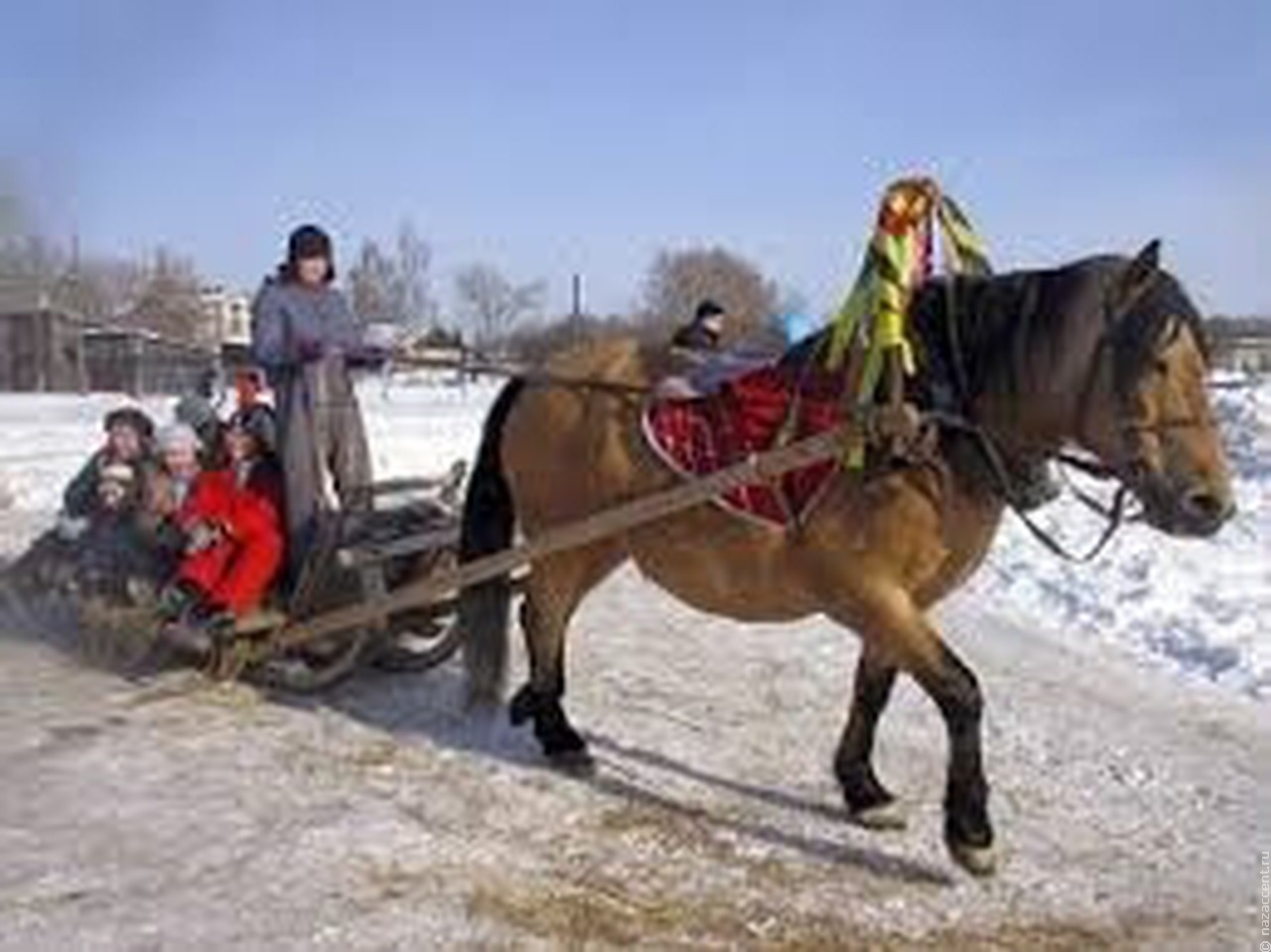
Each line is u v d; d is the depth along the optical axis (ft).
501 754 27.91
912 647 22.58
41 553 34.88
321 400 30.42
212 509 30.45
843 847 24.34
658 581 25.67
